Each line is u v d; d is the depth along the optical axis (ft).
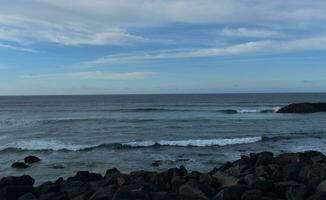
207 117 181.47
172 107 273.33
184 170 45.65
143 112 220.02
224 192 31.91
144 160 73.56
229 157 76.07
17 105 324.80
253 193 31.27
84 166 68.13
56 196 33.91
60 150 85.87
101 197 31.45
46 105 323.98
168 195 30.86
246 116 187.73
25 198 33.91
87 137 110.73
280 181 37.81
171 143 94.22
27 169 66.23
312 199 29.53
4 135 115.24
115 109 248.73
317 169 38.50
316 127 135.85
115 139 106.42
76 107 286.46
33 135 115.34
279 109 215.10
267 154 55.88
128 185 35.55
